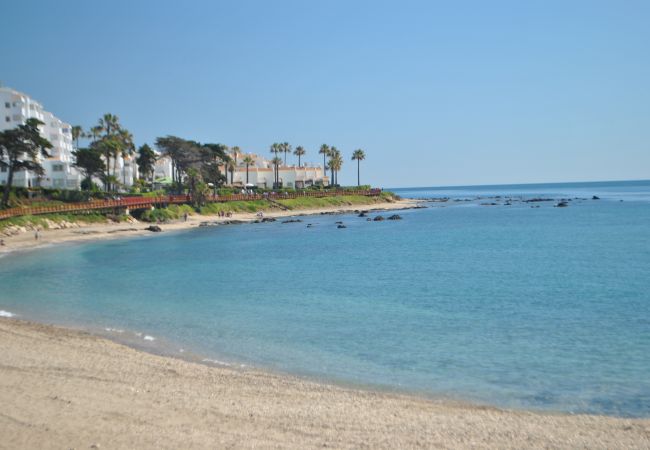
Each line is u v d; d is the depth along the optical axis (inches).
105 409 538.0
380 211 5698.8
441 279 1544.0
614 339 885.2
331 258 2085.4
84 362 717.9
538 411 589.9
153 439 467.5
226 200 4785.9
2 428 478.0
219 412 546.3
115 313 1087.6
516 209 5664.4
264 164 7160.4
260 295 1302.9
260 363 759.7
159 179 5118.1
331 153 7032.5
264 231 3403.1
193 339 885.2
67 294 1307.8
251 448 458.0
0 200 2918.3
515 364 759.1
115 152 3909.9
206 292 1344.7
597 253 2092.8
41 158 3917.3
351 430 511.2
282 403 586.6
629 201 6761.8
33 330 907.4
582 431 520.1
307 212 5221.5
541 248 2313.0
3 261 1956.2
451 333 933.2
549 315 1068.5
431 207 6412.4
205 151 4872.0
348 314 1085.1
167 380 655.1
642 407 602.2
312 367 743.7
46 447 443.5
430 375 712.4
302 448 463.2
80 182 4037.9
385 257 2102.6
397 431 511.8
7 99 3897.6
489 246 2442.2
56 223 2974.9
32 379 631.8
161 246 2524.6
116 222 3385.8
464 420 548.4
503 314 1080.8
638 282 1430.9
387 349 834.2
